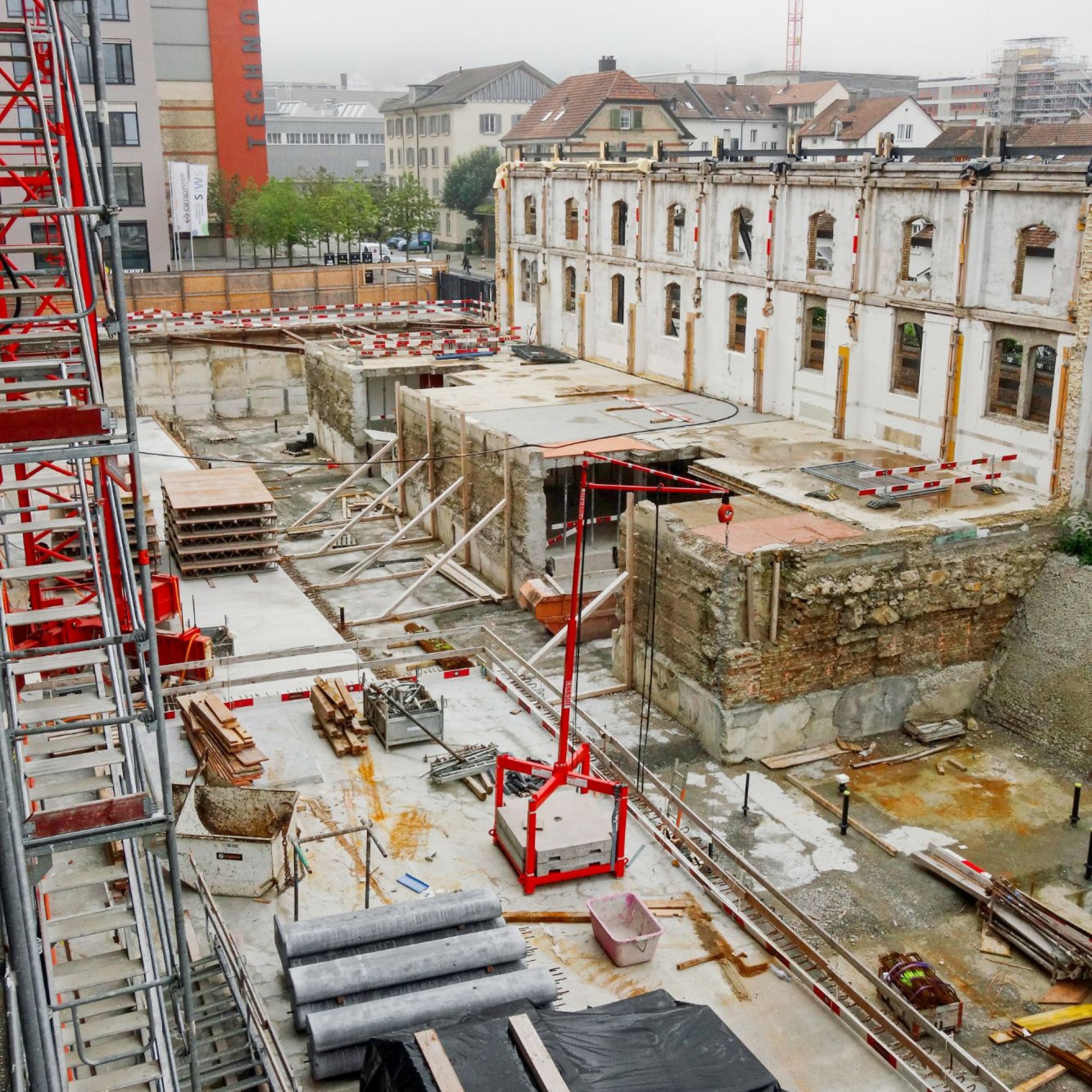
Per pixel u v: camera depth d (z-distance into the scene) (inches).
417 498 1371.8
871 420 1140.5
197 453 1653.5
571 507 1242.0
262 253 2847.0
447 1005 491.5
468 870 642.8
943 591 883.4
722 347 1338.6
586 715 818.2
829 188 1141.7
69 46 471.8
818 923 678.5
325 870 637.9
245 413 1893.5
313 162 4889.3
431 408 1291.8
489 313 2005.4
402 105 3897.6
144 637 394.9
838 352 1157.7
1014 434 979.3
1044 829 775.7
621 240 1542.8
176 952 480.4
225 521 1136.2
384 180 3580.2
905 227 1071.0
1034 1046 590.6
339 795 711.1
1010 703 901.8
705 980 566.3
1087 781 829.2
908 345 1181.1
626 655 946.1
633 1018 438.9
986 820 786.2
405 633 1053.2
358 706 812.0
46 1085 333.4
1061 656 877.2
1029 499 956.0
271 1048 465.4
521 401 1317.7
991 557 898.1
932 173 1021.2
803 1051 523.5
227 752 717.3
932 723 904.3
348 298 2209.6
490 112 3587.6
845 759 863.7
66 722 562.6
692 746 868.6
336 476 1557.6
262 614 1069.8
